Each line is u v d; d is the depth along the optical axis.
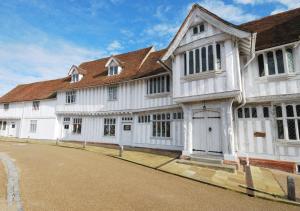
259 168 9.33
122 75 17.02
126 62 18.89
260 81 10.05
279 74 9.52
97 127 18.20
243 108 10.55
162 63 11.66
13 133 25.42
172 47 10.98
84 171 7.96
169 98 13.29
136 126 15.62
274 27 11.33
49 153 12.27
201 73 9.88
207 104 10.17
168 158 11.05
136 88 15.72
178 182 7.00
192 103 10.70
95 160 10.35
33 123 23.27
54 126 21.11
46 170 7.95
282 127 9.43
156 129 14.31
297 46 9.28
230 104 9.43
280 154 9.29
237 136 10.46
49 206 4.64
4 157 10.55
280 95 9.38
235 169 8.49
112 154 12.23
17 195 5.21
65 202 4.91
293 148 9.02
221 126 9.62
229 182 6.99
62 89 20.34
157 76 14.18
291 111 9.25
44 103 22.81
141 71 15.98
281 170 9.12
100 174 7.59
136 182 6.79
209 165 8.96
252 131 10.13
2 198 4.97
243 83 10.39
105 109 17.33
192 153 10.34
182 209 4.82
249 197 5.81
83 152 13.08
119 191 5.84
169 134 13.52
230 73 9.17
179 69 10.94
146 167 9.17
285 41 9.18
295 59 9.34
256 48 10.02
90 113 18.22
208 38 9.95
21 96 26.34
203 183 6.96
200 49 10.19
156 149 13.97
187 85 10.45
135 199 5.29
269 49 9.69
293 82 9.20
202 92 9.86
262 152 9.75
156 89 14.29
